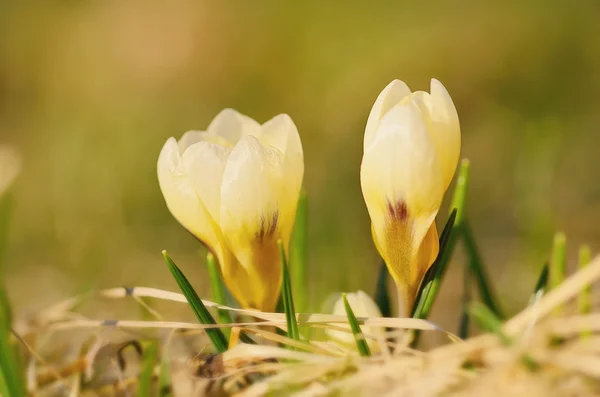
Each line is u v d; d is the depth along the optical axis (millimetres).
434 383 611
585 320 610
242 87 1774
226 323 650
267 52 1796
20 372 679
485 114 1500
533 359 604
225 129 644
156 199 1267
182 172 629
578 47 1548
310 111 1611
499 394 604
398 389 614
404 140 615
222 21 1894
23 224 1188
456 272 944
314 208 1140
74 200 1262
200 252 714
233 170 625
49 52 2012
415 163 615
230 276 636
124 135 1541
